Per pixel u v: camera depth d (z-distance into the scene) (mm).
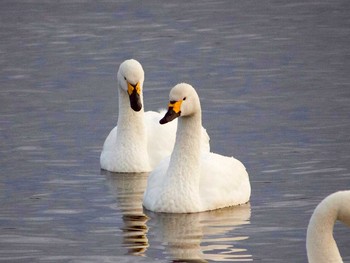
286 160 23219
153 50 35562
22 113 28047
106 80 31672
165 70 32719
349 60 33562
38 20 41125
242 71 32375
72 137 25812
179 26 39469
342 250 17312
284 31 38344
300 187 21250
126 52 35312
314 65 33000
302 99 28812
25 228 18938
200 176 20734
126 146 24094
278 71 32312
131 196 21453
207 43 36531
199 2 44406
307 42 36469
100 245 17875
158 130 25016
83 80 31766
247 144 24672
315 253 11828
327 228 11836
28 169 23078
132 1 44812
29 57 34812
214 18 40938
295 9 42531
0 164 23438
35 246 17859
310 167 22594
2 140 25406
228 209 20375
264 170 22578
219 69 32719
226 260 16922
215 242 18000
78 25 39969
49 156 24156
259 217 19516
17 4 44594
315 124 26188
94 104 29016
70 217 19656
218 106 28328
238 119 26984
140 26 39594
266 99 28969
